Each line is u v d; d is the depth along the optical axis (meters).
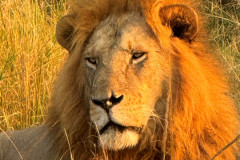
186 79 7.48
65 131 7.63
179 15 7.61
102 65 7.33
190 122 7.50
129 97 7.17
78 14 7.95
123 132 7.17
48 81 12.02
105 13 7.69
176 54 7.59
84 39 7.77
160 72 7.48
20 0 15.96
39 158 8.84
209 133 7.61
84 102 7.80
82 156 7.97
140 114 7.25
